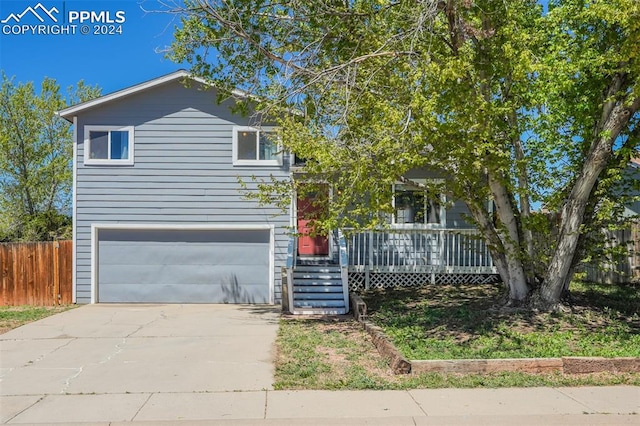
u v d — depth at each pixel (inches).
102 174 600.7
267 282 606.5
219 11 437.1
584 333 378.9
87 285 600.7
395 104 390.0
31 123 1038.4
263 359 331.9
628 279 615.5
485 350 332.2
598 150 401.4
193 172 604.7
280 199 518.3
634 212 659.4
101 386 276.8
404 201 641.6
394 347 328.2
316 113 427.5
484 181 442.0
